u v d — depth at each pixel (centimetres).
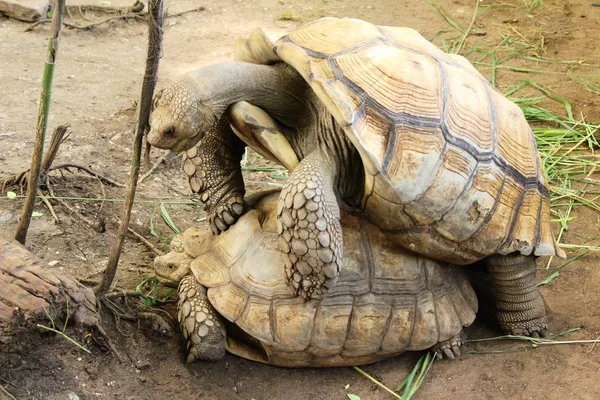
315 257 296
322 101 292
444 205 311
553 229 456
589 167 519
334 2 828
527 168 346
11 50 641
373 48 320
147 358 323
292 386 327
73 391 292
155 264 346
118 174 475
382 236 334
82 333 306
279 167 512
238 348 329
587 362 347
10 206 413
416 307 329
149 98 317
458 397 325
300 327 313
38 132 324
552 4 820
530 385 333
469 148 318
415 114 306
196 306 322
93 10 740
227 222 340
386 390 328
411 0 838
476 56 698
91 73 617
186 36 714
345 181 320
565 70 669
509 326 362
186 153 337
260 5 805
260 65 321
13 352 287
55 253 381
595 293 397
